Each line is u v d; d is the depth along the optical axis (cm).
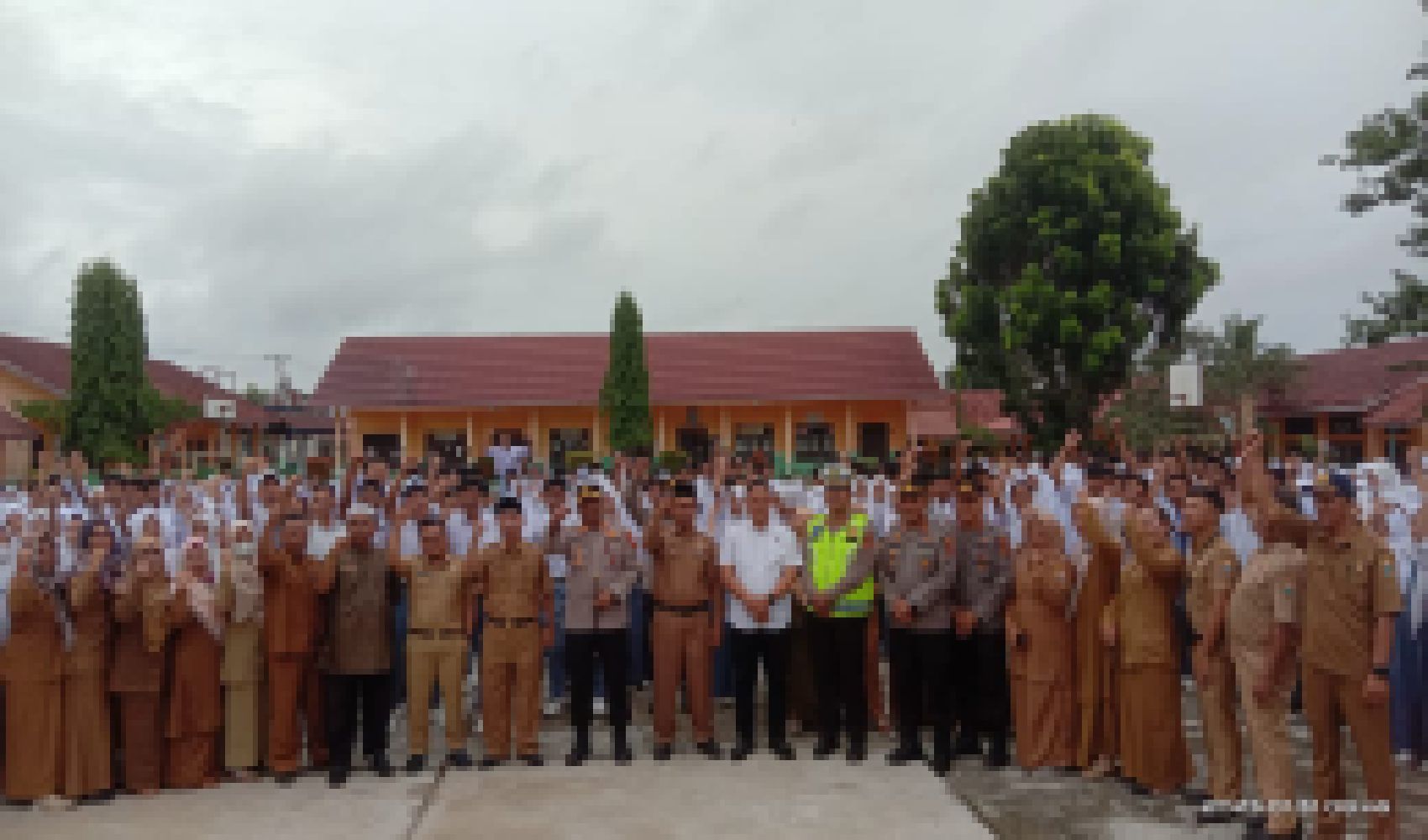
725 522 860
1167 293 2780
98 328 2436
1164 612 676
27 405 2508
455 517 998
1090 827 619
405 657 973
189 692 724
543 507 1032
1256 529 625
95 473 2194
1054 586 730
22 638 680
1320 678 560
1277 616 575
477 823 638
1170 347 2748
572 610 776
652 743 838
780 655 786
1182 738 682
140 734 709
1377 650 535
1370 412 2348
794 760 777
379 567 749
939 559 757
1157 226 2725
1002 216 2809
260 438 3738
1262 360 2591
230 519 969
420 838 614
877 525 998
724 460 1151
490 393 2859
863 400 2870
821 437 2953
